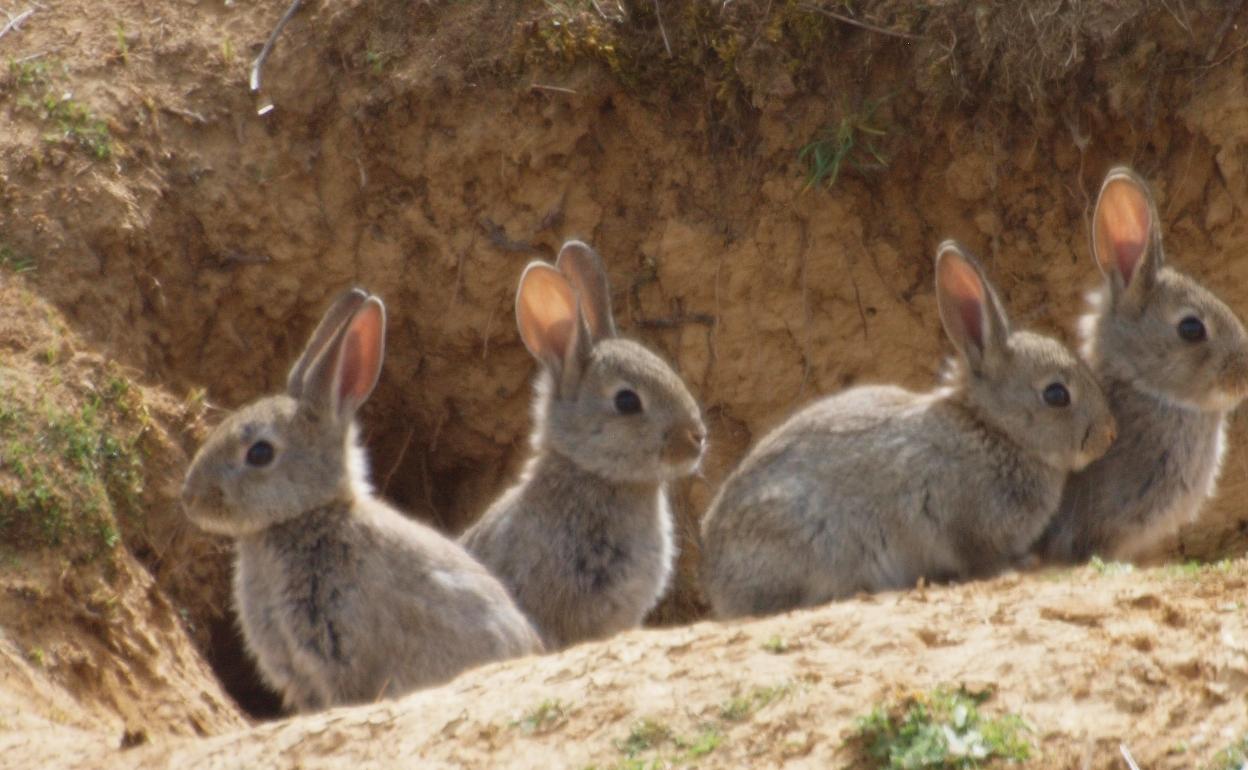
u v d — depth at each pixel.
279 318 19.05
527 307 15.29
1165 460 14.60
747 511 14.11
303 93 19.06
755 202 18.89
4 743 11.81
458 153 18.98
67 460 15.62
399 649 13.05
